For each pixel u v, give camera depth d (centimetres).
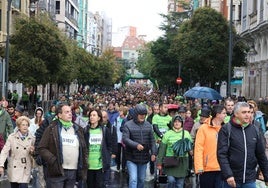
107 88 10362
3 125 1422
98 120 1111
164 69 5600
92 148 1098
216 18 3453
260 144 794
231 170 781
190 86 5078
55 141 897
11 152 1072
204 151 984
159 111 1606
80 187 1161
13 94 3819
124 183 1429
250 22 4381
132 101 2598
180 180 1146
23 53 3506
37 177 1269
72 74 4722
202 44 3416
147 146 1116
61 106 912
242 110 783
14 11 4794
